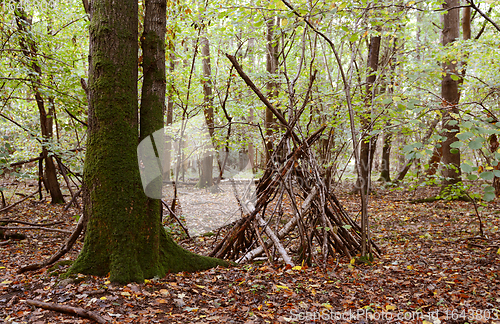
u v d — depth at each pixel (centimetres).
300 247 435
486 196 337
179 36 830
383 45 1070
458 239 544
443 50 747
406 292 334
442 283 350
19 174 672
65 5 959
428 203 925
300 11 414
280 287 332
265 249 409
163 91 365
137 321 250
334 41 1008
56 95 680
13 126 903
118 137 325
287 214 682
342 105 658
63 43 799
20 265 424
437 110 390
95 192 325
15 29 679
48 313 256
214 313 275
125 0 332
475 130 312
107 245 322
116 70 325
